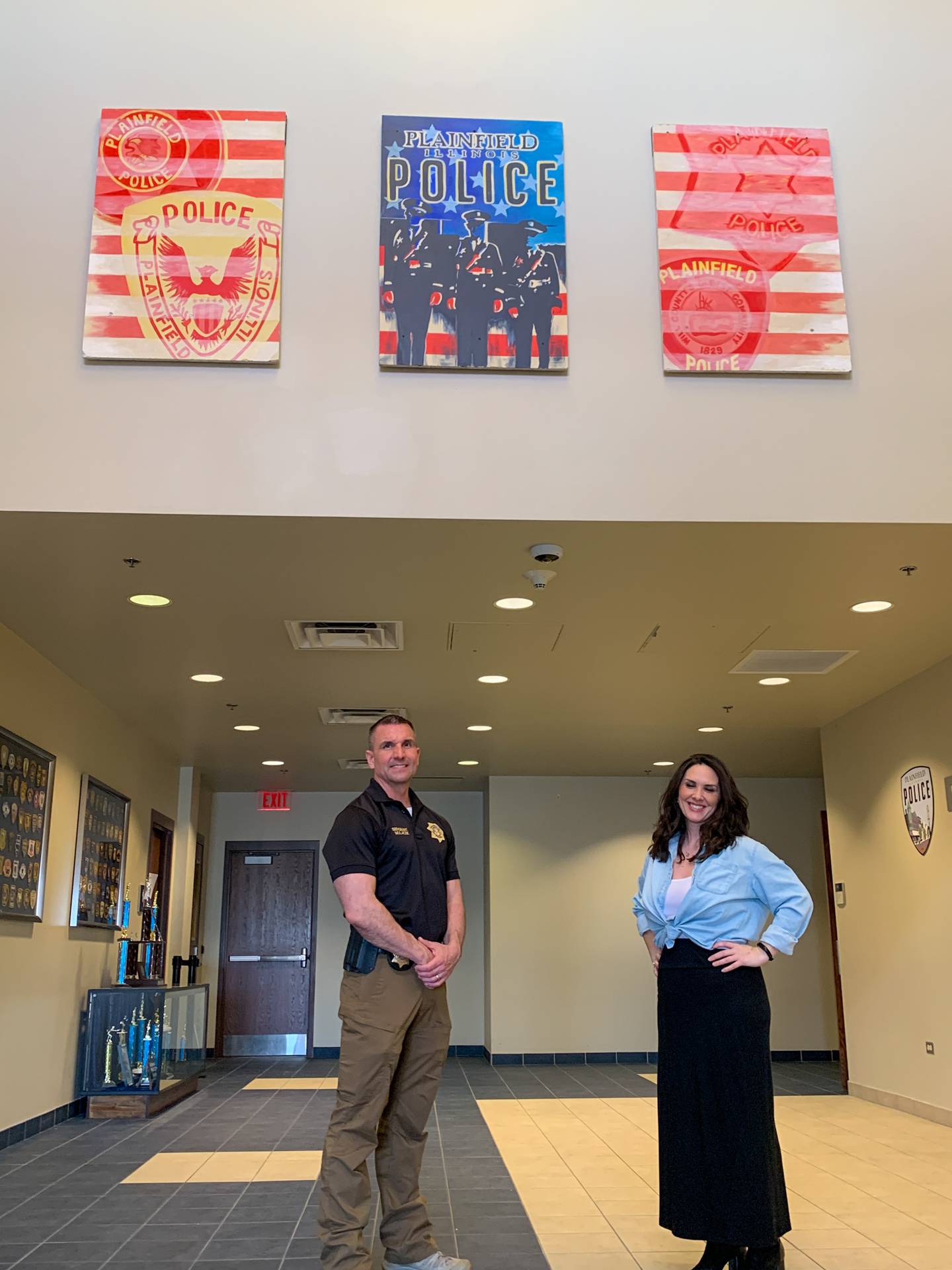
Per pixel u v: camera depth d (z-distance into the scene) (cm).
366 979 321
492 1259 367
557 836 1101
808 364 445
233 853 1199
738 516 433
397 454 430
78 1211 444
